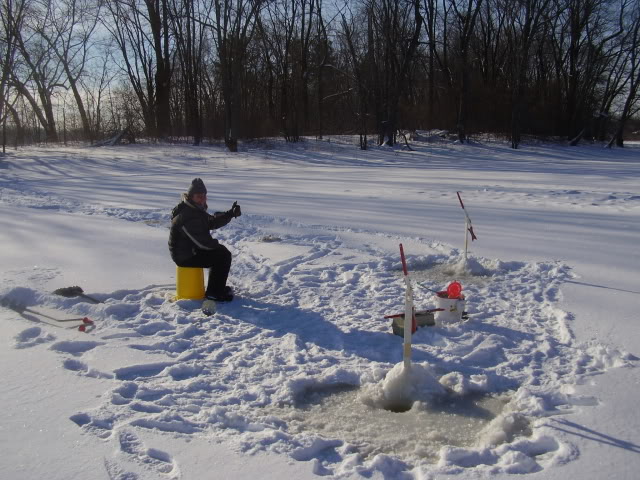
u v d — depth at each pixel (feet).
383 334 16.88
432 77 127.13
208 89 136.26
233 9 102.32
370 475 10.16
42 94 137.28
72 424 11.80
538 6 113.60
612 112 146.30
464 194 46.55
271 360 15.16
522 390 13.12
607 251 25.96
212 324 17.81
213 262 19.63
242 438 11.33
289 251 26.91
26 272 23.54
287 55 120.98
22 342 16.33
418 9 106.83
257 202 42.80
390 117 109.40
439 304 17.78
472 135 122.93
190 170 77.77
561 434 11.26
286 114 122.01
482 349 15.39
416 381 13.37
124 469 10.26
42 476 10.05
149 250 27.61
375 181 58.90
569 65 135.54
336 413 12.73
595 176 61.36
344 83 139.64
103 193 50.88
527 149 110.22
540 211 37.40
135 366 14.66
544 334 16.56
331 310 19.10
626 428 11.41
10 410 12.36
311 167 82.53
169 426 11.78
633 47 123.24
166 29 115.24
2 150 103.65
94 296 20.49
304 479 10.03
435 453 11.05
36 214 38.73
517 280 21.80
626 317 17.62
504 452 10.78
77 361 15.06
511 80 125.29
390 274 23.06
